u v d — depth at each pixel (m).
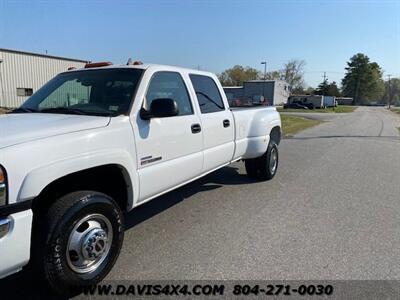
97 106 3.69
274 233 4.41
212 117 4.92
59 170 2.71
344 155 10.68
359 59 126.31
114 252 3.22
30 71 32.16
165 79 4.19
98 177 3.47
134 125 3.51
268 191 6.30
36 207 2.92
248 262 3.64
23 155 2.51
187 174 4.40
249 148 6.18
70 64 35.50
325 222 4.83
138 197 3.62
